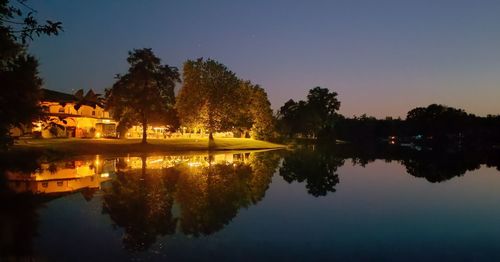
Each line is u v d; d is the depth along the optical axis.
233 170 36.41
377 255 12.25
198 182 27.33
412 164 49.97
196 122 76.31
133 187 24.39
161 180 27.77
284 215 17.83
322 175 35.28
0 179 26.45
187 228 14.95
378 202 21.94
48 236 13.34
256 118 106.94
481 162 55.16
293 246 12.96
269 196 23.08
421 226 16.31
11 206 17.92
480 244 13.66
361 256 12.11
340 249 12.77
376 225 16.31
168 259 11.34
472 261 11.82
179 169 35.53
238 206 19.58
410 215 18.53
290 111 159.25
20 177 27.81
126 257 11.41
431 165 48.97
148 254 11.74
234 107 79.19
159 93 64.00
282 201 21.48
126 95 61.81
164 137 91.62
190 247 12.55
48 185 24.47
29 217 15.90
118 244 12.66
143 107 62.25
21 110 23.52
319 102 150.12
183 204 19.44
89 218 16.06
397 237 14.45
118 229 14.49
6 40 16.78
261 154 65.06
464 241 14.05
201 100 75.81
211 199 21.03
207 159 49.69
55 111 72.31
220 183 27.25
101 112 83.12
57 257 11.27
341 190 26.28
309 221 16.73
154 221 15.86
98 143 59.09
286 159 54.47
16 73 22.42
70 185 24.70
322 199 22.48
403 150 93.81
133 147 60.00
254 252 12.20
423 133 178.62
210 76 77.50
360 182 30.64
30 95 24.33
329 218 17.45
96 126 79.88
